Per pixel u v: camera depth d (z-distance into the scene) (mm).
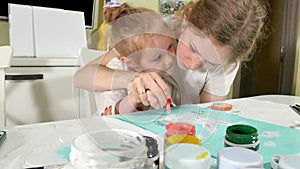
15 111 1208
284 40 2805
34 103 1257
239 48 704
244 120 799
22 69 1217
